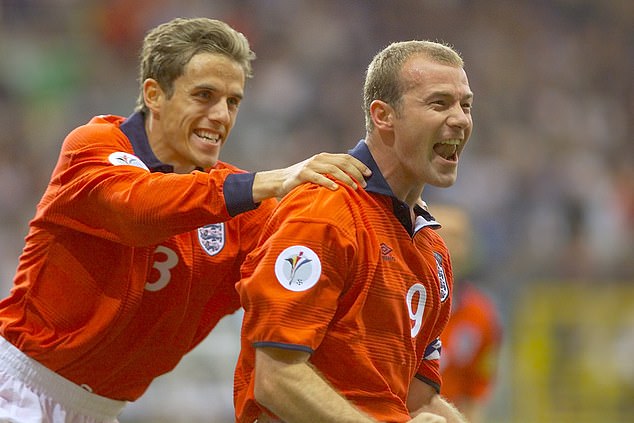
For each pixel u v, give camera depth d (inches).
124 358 585.9
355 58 2554.1
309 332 473.4
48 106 2250.2
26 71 2295.8
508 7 2755.9
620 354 1695.4
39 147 2146.9
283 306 474.0
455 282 1004.6
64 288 567.5
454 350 991.6
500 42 2706.7
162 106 578.2
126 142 577.6
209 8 2503.7
